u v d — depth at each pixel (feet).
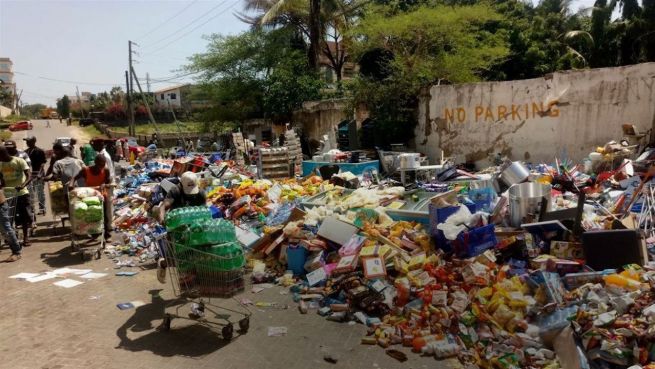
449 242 19.40
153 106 193.47
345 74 129.90
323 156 46.32
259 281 20.94
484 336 14.67
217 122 102.68
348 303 17.57
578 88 37.09
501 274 16.70
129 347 15.14
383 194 27.84
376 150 46.37
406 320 16.10
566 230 18.56
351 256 19.36
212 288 15.79
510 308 15.21
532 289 15.93
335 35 102.78
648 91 33.81
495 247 18.57
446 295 16.31
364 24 62.69
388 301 16.96
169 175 45.01
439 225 19.47
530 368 13.05
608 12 88.38
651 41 82.69
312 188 33.35
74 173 30.30
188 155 65.57
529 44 77.20
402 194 28.12
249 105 97.30
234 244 15.88
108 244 28.22
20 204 28.04
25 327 16.67
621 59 89.15
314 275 19.83
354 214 23.80
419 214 22.90
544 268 17.13
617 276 15.07
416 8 70.08
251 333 16.05
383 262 18.44
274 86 83.87
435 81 57.00
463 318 15.30
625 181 25.91
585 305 14.23
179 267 16.03
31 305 18.72
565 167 32.96
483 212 21.53
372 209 23.93
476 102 43.34
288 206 28.09
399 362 13.99
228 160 58.70
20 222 30.04
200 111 126.00
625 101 34.91
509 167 28.48
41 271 23.31
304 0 90.99
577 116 37.37
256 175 45.57
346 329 16.25
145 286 20.93
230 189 34.86
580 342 12.94
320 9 87.40
